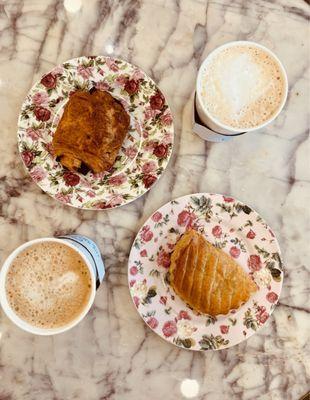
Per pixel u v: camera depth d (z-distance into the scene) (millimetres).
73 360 389
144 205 396
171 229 386
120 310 391
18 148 392
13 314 344
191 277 371
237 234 391
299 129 401
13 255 344
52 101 385
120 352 390
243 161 399
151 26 397
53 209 392
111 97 373
